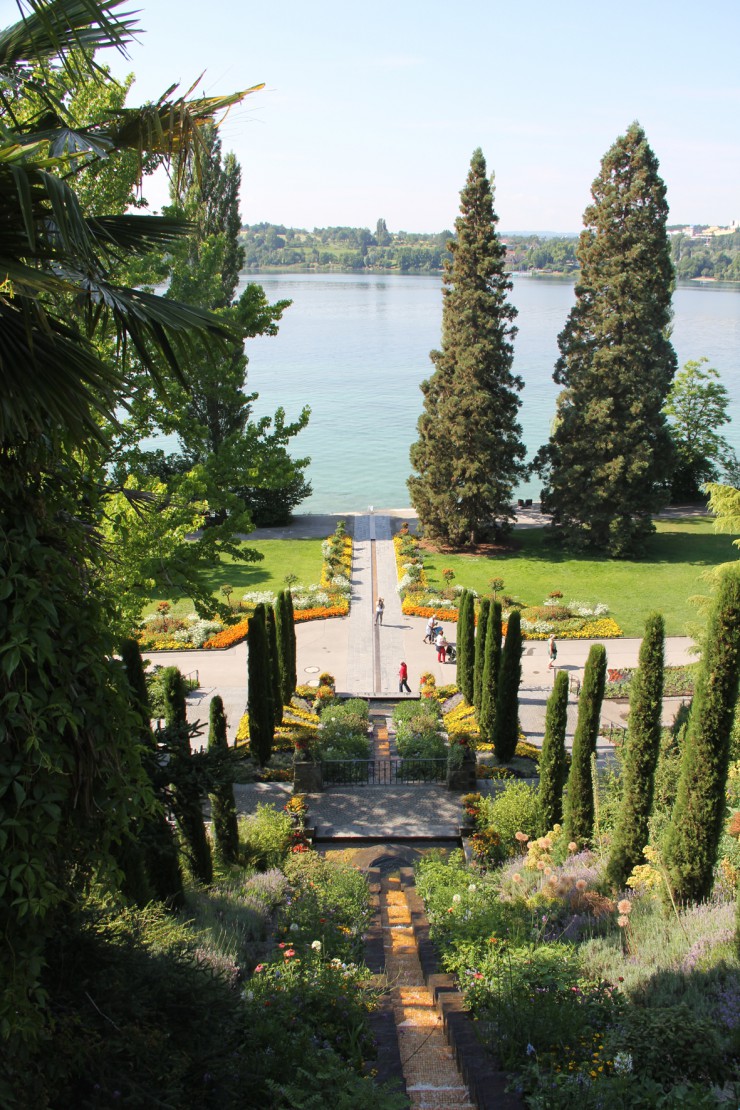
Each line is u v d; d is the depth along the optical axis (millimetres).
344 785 21875
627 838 13859
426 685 29344
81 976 7125
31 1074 5977
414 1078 8516
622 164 41125
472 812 19234
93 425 5734
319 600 37750
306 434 84000
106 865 6652
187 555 18984
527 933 11805
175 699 14750
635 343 41406
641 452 41438
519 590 39156
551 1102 6996
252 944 12414
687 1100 6602
